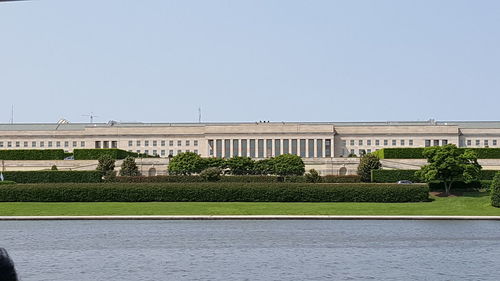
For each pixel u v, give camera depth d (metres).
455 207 119.75
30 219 109.38
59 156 183.25
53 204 122.94
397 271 59.72
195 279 55.66
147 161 180.38
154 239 82.44
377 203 124.38
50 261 65.12
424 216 109.69
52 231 91.62
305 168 183.75
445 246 75.75
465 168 132.12
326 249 73.44
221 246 75.81
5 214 113.69
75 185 126.50
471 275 57.84
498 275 57.84
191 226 98.56
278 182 138.38
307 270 60.03
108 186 126.44
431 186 138.38
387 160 175.25
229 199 126.00
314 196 125.81
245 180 144.88
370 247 75.00
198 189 126.06
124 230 92.81
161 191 126.12
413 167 174.38
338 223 102.94
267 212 115.19
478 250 72.62
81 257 67.69
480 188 137.88
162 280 55.25
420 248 74.19
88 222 105.31
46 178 146.75
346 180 147.38
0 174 147.12
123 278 56.19
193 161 173.12
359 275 57.69
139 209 117.62
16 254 69.94
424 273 58.75
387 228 95.12
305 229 93.88
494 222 103.88
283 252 71.06
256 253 70.44
